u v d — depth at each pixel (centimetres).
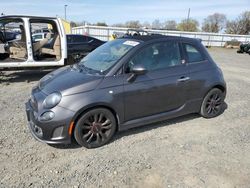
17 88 693
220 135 425
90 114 349
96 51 458
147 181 295
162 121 469
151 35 439
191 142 394
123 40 438
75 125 344
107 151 358
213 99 487
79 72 391
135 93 375
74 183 288
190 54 448
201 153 362
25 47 752
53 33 808
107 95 352
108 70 367
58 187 280
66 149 360
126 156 346
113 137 398
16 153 345
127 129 400
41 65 756
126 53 382
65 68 443
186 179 301
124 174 306
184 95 436
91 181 292
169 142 391
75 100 335
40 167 316
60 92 338
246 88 790
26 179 292
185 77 427
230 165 334
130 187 284
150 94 391
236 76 1037
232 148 381
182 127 449
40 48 800
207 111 485
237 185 294
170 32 3747
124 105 371
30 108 365
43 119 332
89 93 342
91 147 362
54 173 304
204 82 454
